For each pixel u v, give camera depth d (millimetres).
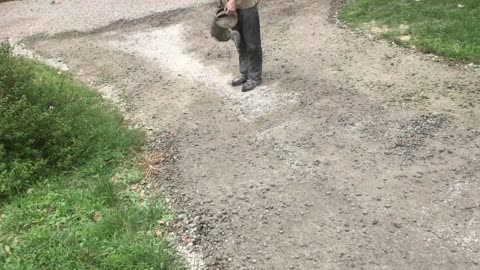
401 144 4996
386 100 5840
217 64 7469
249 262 3805
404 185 4414
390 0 8852
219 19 6004
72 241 3996
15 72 5910
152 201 4594
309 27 8438
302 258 3777
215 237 4098
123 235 4043
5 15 11477
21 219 4379
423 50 6984
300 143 5203
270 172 4805
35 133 5230
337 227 4031
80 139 5422
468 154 4746
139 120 6164
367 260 3686
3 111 5309
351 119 5527
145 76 7391
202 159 5168
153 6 10633
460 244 3746
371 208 4188
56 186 4848
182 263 3832
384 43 7387
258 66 6461
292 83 6523
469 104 5574
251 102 6184
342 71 6703
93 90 7047
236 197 4523
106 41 8992
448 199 4207
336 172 4684
